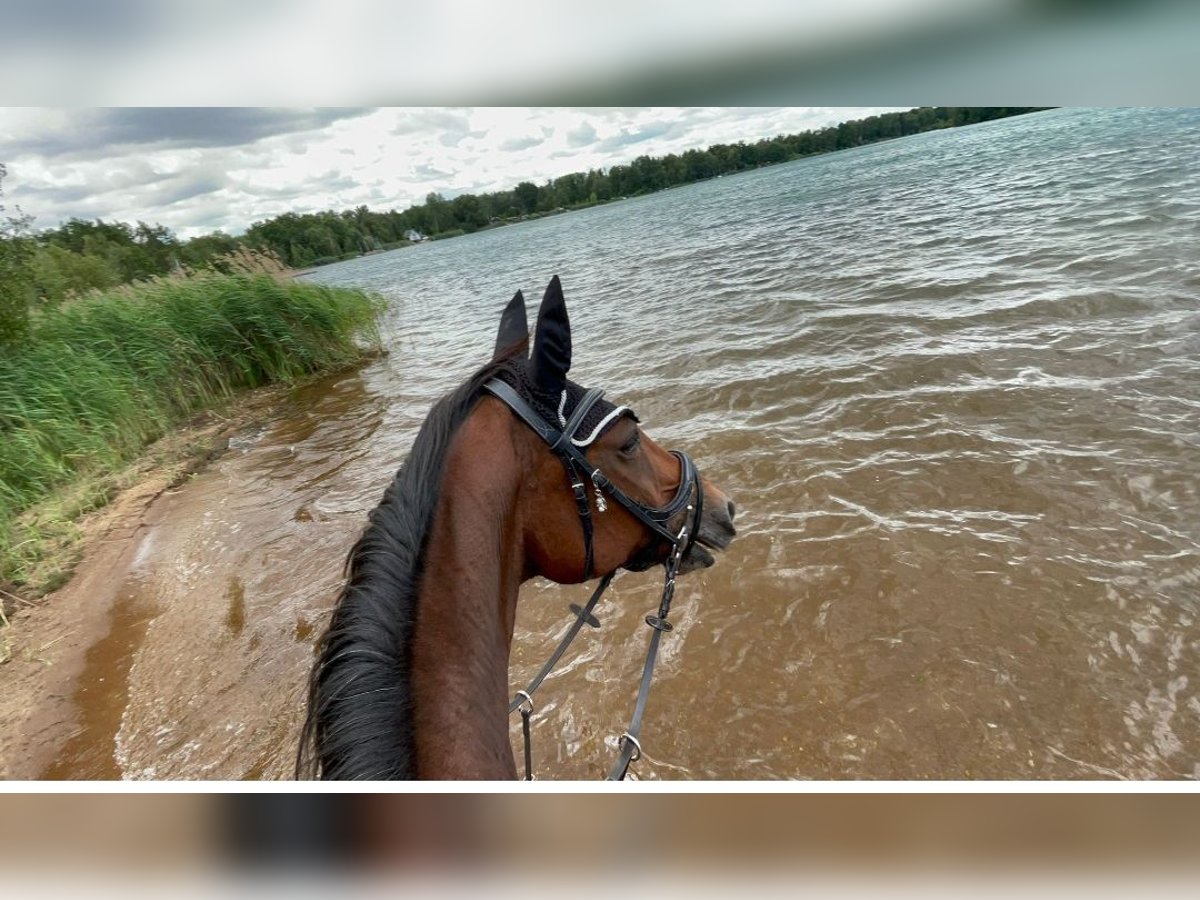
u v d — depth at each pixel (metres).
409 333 16.67
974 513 4.73
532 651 4.14
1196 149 19.39
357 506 6.43
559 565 2.08
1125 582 3.89
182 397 10.62
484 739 1.54
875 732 3.25
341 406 10.46
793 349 8.74
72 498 7.02
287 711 3.81
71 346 9.20
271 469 7.89
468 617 1.66
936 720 3.27
